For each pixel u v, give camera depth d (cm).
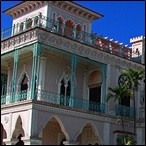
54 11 3266
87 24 3550
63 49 2877
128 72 3077
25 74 3069
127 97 3334
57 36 2838
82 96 3219
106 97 3092
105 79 3142
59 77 3045
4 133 3083
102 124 3014
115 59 3256
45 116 2619
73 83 2903
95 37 3219
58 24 2978
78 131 2820
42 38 2750
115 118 3114
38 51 2714
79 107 2917
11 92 2950
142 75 3338
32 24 3164
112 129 3083
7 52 2967
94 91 3244
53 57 3025
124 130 3167
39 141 2547
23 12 3456
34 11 3341
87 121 2900
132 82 3073
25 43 2814
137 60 3544
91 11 3497
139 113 3316
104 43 3316
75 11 3431
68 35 2977
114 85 3200
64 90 3072
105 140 3006
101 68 3145
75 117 2822
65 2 3297
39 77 2895
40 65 2923
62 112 2736
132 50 3669
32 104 2556
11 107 2744
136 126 3266
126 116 3200
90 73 3288
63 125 2727
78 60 2986
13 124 2697
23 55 3059
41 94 2717
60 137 3100
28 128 2536
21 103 2638
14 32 3172
